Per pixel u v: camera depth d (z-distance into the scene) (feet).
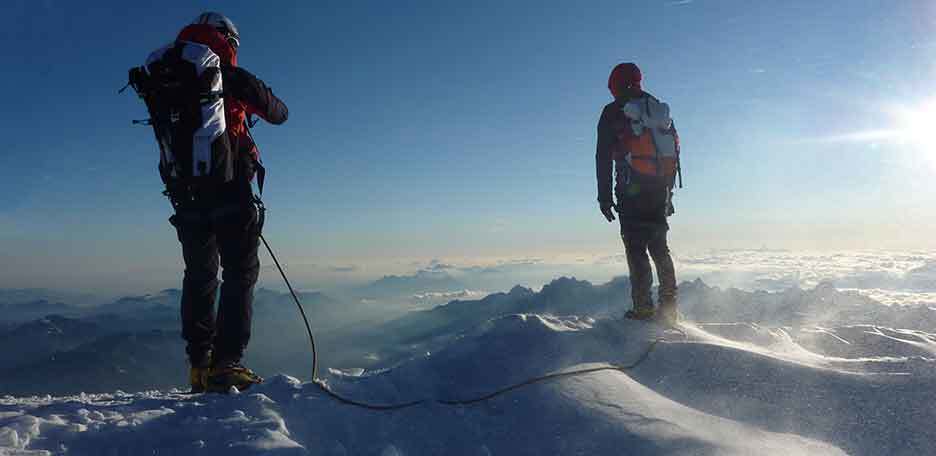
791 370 8.73
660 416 7.49
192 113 8.61
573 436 7.08
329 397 8.22
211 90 8.73
